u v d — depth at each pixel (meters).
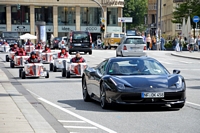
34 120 22.78
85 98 30.03
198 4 157.62
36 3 173.12
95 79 27.69
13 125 20.98
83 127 21.02
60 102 29.86
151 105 26.59
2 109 26.19
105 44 135.50
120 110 25.91
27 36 126.88
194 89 36.75
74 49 93.12
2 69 60.53
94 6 177.75
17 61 62.62
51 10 175.38
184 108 26.42
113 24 179.75
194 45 113.19
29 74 47.62
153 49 123.56
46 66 65.19
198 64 69.75
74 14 177.38
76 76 49.38
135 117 23.61
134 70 26.80
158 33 126.06
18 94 34.03
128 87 24.67
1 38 124.88
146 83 24.86
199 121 22.31
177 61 76.88
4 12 171.50
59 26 176.50
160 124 21.59
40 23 138.38
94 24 178.88
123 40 79.12
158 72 26.81
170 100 24.69
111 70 26.95
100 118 23.45
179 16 161.25
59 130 20.30
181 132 19.70
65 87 39.34
